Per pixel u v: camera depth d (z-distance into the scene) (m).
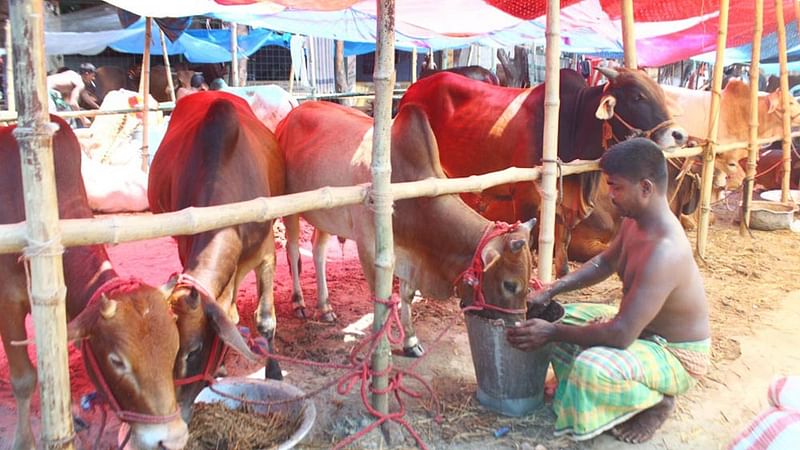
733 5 8.59
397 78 17.12
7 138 3.01
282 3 7.09
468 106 5.39
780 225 7.48
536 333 3.08
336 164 4.14
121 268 6.00
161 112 10.18
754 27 6.89
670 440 3.21
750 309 5.02
